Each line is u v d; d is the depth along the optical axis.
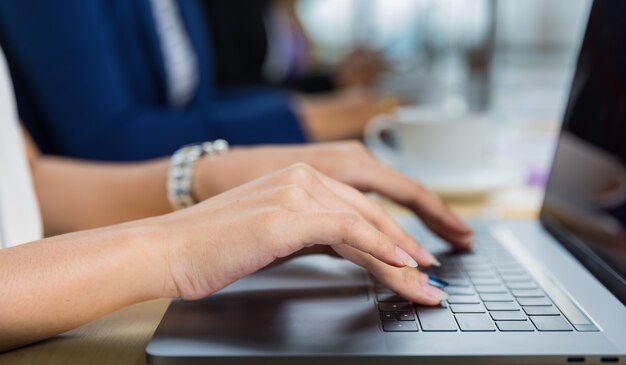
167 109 1.16
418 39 2.31
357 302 0.48
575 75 0.71
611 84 0.61
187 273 0.44
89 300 0.43
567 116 0.72
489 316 0.45
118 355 0.41
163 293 0.44
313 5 2.85
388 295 0.49
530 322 0.44
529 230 0.72
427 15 2.24
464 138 0.88
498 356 0.39
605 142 0.60
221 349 0.40
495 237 0.69
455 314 0.46
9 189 0.67
